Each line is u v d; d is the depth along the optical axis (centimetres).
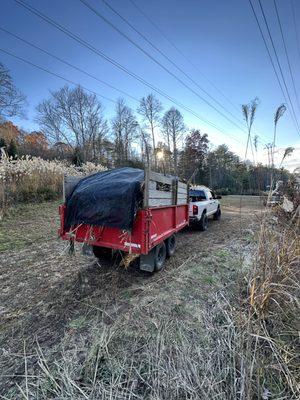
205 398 187
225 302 313
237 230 841
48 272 451
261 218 331
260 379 199
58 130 4650
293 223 355
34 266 480
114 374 214
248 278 332
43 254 551
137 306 322
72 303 342
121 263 466
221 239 713
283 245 299
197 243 673
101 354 234
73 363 227
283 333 242
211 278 397
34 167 1288
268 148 334
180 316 295
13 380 214
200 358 225
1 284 403
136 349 243
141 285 394
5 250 577
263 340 237
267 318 261
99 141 4700
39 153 3822
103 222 382
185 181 632
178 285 383
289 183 515
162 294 354
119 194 373
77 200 408
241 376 196
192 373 211
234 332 249
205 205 859
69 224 416
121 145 4628
